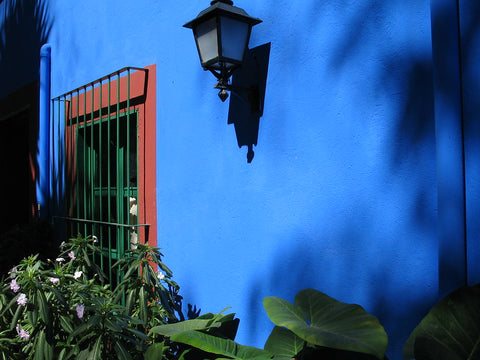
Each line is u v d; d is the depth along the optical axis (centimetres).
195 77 290
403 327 182
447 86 167
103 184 421
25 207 628
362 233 196
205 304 278
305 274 219
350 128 202
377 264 191
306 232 219
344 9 205
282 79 232
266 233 239
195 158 288
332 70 210
